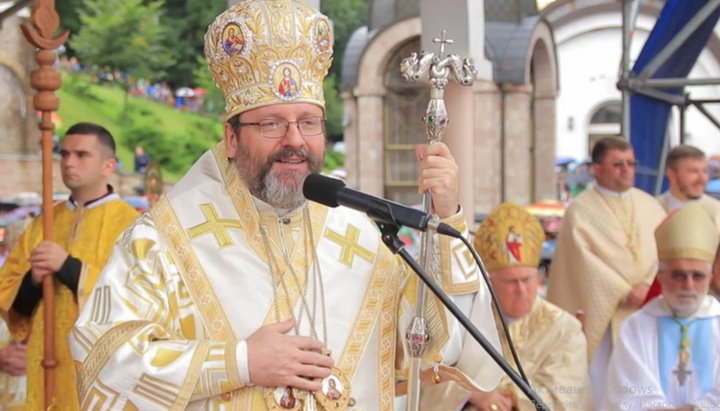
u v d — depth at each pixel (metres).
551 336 6.61
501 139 21.59
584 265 8.52
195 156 48.09
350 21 54.28
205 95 53.44
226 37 4.02
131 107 49.97
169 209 4.09
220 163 4.22
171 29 56.72
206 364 3.70
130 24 51.06
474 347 4.11
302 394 3.82
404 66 3.94
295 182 3.96
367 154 21.36
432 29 8.95
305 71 4.02
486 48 21.47
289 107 3.96
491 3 21.91
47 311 6.45
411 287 4.21
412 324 3.94
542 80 22.45
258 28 3.98
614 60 34.22
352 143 21.55
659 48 11.38
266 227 4.10
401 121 21.36
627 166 8.76
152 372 3.69
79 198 7.09
